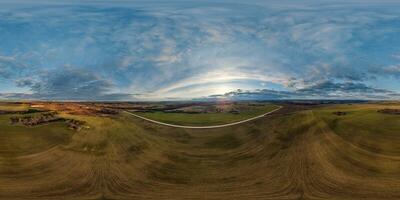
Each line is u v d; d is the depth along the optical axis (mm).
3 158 44062
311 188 41062
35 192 40719
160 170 44188
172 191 41219
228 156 46062
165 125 50938
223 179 42938
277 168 43875
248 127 50375
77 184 42000
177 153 46500
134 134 48688
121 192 41219
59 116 49594
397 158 43156
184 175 43469
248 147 47250
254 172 43594
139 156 45875
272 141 47531
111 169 43875
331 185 41219
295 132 48156
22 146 45344
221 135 49625
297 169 43406
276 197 40031
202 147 47844
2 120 48000
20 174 42688
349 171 42531
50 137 46531
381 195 39562
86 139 46781
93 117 50469
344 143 45531
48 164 43938
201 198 39969
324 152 44938
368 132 46406
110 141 47031
